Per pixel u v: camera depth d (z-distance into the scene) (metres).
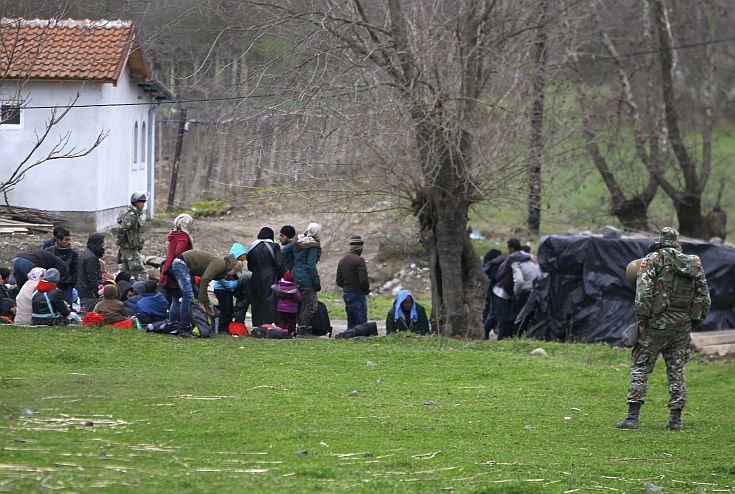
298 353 38.34
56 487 16.84
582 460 23.03
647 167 88.19
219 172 52.25
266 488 17.98
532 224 94.00
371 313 62.50
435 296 51.97
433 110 46.69
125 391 28.59
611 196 88.75
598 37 86.06
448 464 21.69
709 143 91.06
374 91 46.97
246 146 45.12
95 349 35.25
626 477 21.25
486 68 50.28
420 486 19.20
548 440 25.52
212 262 39.94
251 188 47.75
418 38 47.50
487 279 52.50
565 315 50.84
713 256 52.78
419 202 50.75
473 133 48.22
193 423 24.64
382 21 49.09
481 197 50.41
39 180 73.38
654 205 110.25
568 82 71.31
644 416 30.02
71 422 23.75
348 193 48.34
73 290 44.88
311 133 44.94
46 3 43.06
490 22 50.84
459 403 30.80
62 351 34.31
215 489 17.61
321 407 28.45
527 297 51.75
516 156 50.41
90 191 73.50
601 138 76.06
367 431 25.30
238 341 40.06
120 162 79.44
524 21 53.09
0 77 40.00
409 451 22.92
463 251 51.88
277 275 43.56
